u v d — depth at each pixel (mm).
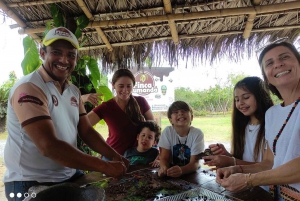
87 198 1040
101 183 1573
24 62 2859
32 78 1453
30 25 2654
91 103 2729
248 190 1441
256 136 1802
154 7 2314
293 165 1138
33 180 1491
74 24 2496
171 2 2281
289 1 2219
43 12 2512
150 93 4531
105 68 3289
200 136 2070
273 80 1393
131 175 1735
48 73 1577
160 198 1318
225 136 6383
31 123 1304
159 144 2150
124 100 2594
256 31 2598
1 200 3365
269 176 1211
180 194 1370
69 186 1125
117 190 1434
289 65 1320
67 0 2295
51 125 1355
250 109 1814
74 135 1738
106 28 2668
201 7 2295
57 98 1563
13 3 2309
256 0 2160
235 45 2770
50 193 1064
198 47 2873
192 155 1979
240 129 1963
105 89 3324
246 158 1890
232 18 2430
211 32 2666
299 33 2576
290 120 1301
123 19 2455
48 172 1547
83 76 2969
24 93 1355
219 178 1464
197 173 1788
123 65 3188
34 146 1478
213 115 9016
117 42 2922
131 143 2566
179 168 1744
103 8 2383
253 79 1843
